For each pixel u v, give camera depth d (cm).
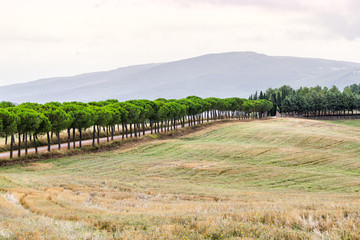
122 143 10419
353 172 6600
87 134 11981
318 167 7050
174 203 3241
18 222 1786
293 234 1380
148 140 11456
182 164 7350
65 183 4497
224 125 15638
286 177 5988
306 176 6003
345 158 7625
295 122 16838
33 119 7488
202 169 6738
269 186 5462
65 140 10888
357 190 4925
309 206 2152
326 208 1994
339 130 14288
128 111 10881
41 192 3406
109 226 1769
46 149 8894
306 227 1521
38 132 7925
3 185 3803
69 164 7531
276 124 16162
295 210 1855
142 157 8569
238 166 6944
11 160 7250
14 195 3030
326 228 1495
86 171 6744
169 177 6244
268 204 2631
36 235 1448
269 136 11844
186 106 14675
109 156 8731
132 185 4769
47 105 8925
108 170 6862
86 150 9150
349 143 9994
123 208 2662
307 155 7962
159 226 1652
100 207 2680
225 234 1472
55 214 2183
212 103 17375
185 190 4475
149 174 6500
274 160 7712
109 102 13275
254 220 1722
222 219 1731
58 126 8362
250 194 4206
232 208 2325
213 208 2395
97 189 4122
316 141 10575
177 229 1571
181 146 9725
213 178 6131
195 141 12088
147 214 2147
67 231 1584
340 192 4812
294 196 4078
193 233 1488
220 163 7506
